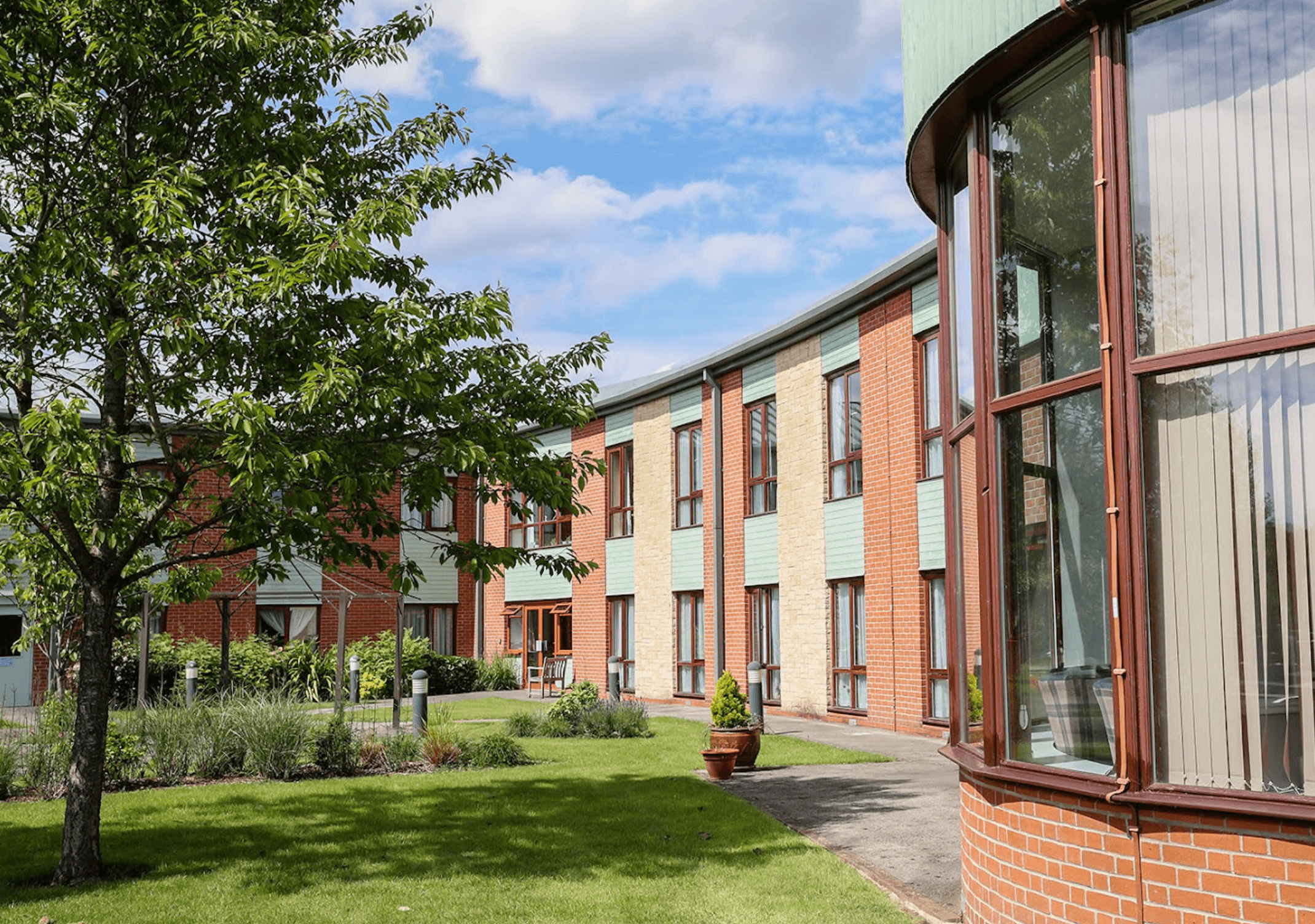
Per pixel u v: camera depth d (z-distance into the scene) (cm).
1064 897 559
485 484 1002
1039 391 597
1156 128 550
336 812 1095
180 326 768
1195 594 520
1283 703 493
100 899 765
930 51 685
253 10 877
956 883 776
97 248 849
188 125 901
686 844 927
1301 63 510
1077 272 584
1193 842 501
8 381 830
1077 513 574
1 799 1202
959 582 727
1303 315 500
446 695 2883
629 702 1962
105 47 818
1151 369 536
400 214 817
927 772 1320
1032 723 601
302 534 855
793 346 2206
